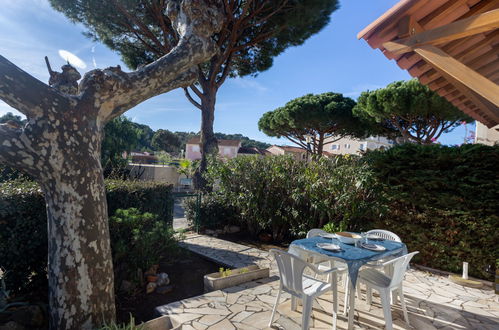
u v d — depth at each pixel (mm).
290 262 3037
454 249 5246
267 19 8633
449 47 3484
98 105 2793
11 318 2951
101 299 2811
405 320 3344
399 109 11570
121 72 2906
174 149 47531
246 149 33938
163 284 4355
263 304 3691
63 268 2619
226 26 8500
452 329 3262
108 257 2912
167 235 4508
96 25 8797
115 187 4992
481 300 4109
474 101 4047
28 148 2443
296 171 7094
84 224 2684
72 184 2627
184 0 3299
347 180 6027
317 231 4340
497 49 3535
